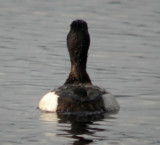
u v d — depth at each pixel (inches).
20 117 542.0
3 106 585.0
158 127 513.3
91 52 861.2
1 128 506.6
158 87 681.6
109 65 789.9
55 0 1314.0
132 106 593.3
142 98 630.5
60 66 780.6
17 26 1037.2
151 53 859.4
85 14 1151.6
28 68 765.3
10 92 645.9
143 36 970.1
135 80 714.8
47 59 818.2
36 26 1041.5
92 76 733.9
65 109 542.0
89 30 1011.3
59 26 1045.2
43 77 721.6
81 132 494.9
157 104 604.1
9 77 717.3
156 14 1161.4
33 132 494.6
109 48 887.1
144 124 523.2
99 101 547.5
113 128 508.1
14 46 890.1
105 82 706.2
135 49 882.1
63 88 560.4
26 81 699.4
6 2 1277.1
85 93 544.4
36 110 566.3
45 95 577.9
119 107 579.2
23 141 470.0
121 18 1117.7
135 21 1091.3
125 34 984.3
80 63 586.6
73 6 1242.6
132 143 466.0
